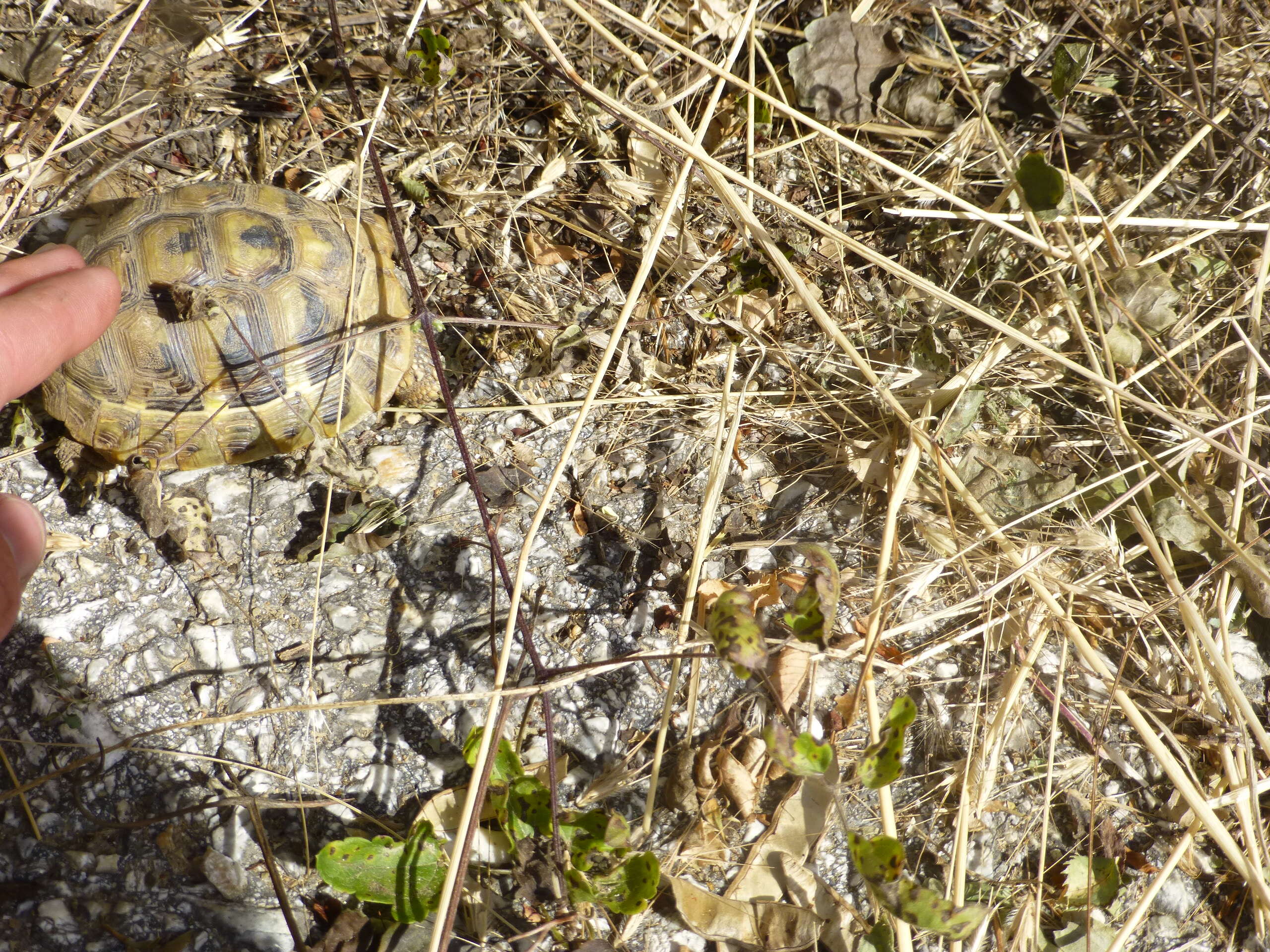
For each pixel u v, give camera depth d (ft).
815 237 1.97
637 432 1.91
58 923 1.73
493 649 1.70
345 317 1.84
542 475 1.89
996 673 1.84
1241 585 1.83
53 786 1.75
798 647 1.68
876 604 1.75
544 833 1.68
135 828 1.75
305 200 1.87
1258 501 1.88
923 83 1.96
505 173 1.96
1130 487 1.87
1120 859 1.80
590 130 1.94
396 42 1.94
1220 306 1.93
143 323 1.79
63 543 1.82
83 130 1.90
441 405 1.90
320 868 1.68
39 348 1.62
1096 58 2.00
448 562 1.85
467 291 1.93
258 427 1.82
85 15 1.91
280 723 1.79
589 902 1.67
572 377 1.92
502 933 1.74
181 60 1.93
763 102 1.92
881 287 1.94
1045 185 1.79
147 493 1.81
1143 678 1.85
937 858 1.79
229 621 1.81
